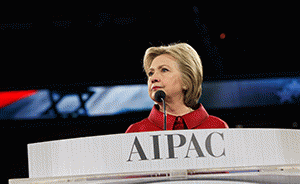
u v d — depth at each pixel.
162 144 3.90
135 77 21.11
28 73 21.55
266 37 20.12
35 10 18.95
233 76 20.23
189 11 18.88
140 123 8.20
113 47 20.78
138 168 3.86
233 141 3.97
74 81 21.59
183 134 3.93
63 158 4.06
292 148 4.20
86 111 20.31
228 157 3.92
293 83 20.12
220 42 20.00
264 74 20.22
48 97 20.53
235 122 20.39
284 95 20.03
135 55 20.80
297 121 20.09
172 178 3.83
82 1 18.47
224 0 18.36
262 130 4.07
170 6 18.66
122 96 20.41
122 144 3.92
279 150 4.09
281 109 20.27
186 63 8.08
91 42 20.80
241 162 3.93
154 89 8.08
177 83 8.07
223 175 3.82
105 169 3.90
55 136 21.19
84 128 20.92
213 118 8.05
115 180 3.85
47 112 20.36
